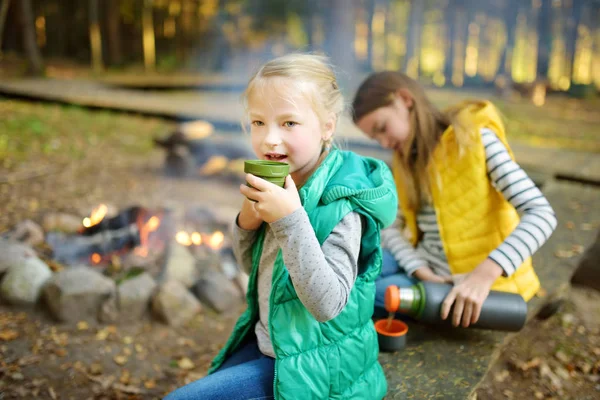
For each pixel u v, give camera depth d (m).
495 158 2.20
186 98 12.39
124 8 22.81
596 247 3.74
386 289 2.22
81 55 22.77
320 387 1.52
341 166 1.66
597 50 25.34
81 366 2.84
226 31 25.23
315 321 1.54
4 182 5.48
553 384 2.74
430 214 2.42
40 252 3.83
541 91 17.36
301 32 26.19
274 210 1.39
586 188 4.72
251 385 1.57
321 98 1.55
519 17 24.97
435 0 25.17
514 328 2.18
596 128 10.53
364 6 25.09
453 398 1.92
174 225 4.18
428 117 2.29
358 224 1.54
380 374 1.76
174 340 3.19
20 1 14.98
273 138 1.53
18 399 2.55
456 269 2.31
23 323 3.12
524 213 2.13
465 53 24.06
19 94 11.16
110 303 3.25
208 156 6.67
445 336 2.32
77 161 6.65
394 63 27.81
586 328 3.26
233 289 3.58
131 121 9.46
